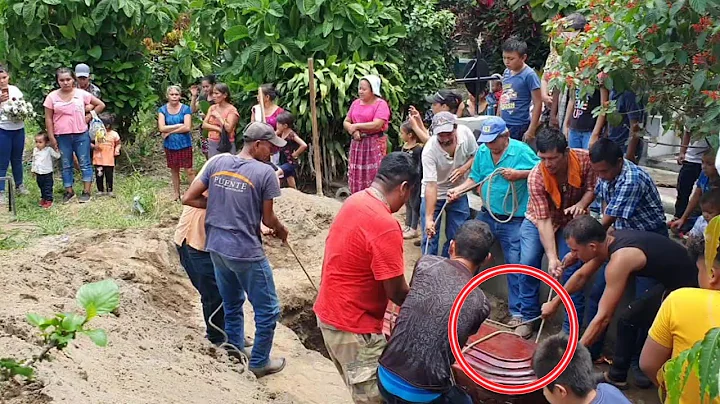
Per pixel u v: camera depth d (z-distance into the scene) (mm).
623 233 5684
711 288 3627
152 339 5703
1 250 8055
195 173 10898
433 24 12367
